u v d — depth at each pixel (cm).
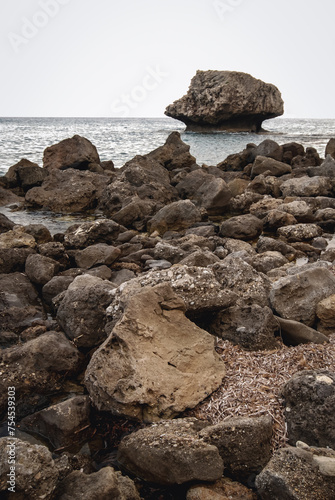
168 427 359
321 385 366
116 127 10138
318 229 1135
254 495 316
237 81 6462
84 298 552
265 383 416
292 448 321
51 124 12512
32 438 396
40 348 474
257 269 810
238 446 336
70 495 298
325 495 288
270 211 1239
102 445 383
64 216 1438
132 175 1597
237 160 2255
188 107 6850
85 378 427
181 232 1180
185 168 1956
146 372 400
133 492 311
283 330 502
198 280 510
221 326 512
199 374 422
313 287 552
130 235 1060
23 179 1766
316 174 1719
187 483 317
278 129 8669
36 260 748
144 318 437
